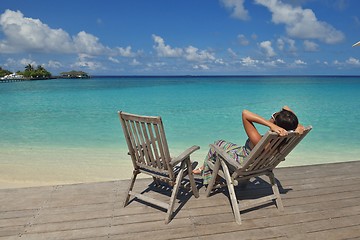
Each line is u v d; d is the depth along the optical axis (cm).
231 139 888
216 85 4581
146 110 1559
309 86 4100
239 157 335
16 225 307
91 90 3394
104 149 773
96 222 312
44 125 1118
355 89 3272
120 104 1861
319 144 808
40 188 397
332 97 2248
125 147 794
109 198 369
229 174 325
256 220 315
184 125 1113
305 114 1362
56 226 305
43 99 2230
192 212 332
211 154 363
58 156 707
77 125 1117
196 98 2269
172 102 1973
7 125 1115
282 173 459
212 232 293
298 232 293
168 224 308
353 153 725
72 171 600
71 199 366
